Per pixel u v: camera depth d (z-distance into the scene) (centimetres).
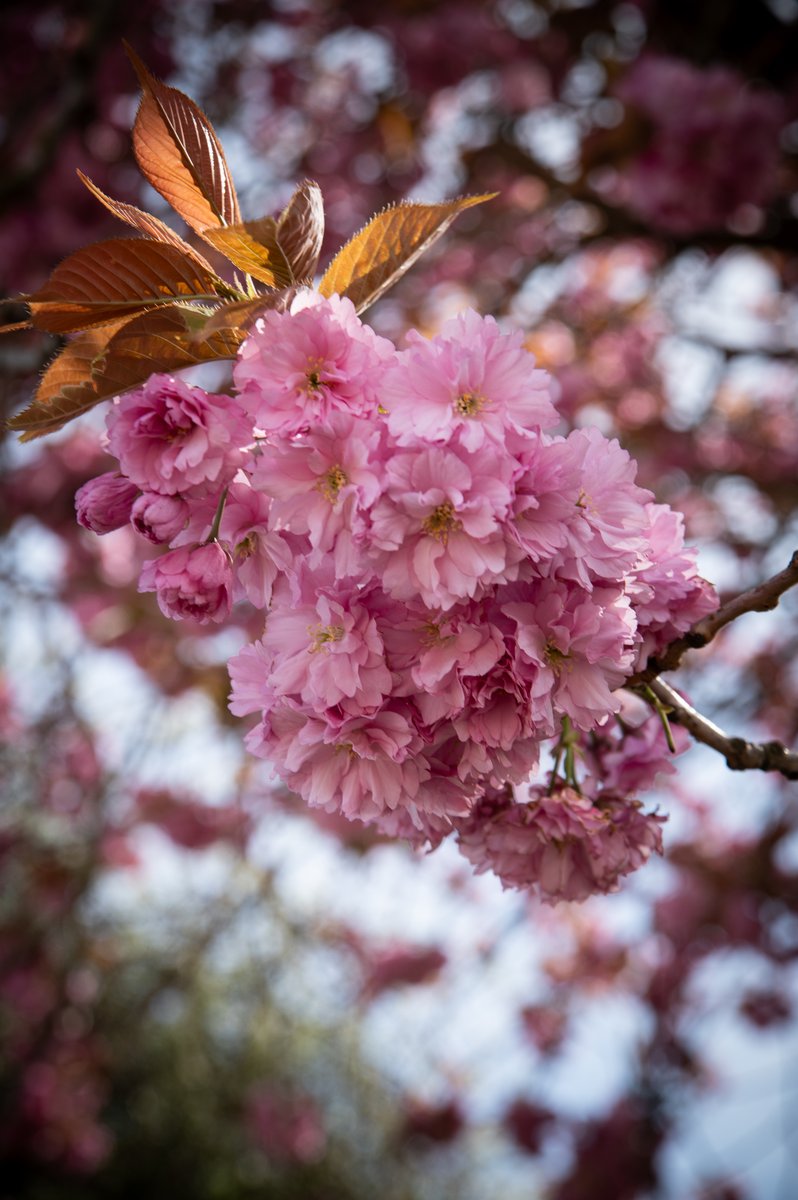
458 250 667
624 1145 656
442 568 115
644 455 628
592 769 167
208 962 815
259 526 129
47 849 751
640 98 491
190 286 133
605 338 684
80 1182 827
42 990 780
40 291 128
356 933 782
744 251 592
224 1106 861
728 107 482
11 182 448
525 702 124
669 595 141
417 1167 894
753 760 151
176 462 119
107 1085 836
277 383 120
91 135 553
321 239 133
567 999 745
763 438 666
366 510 116
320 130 662
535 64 619
